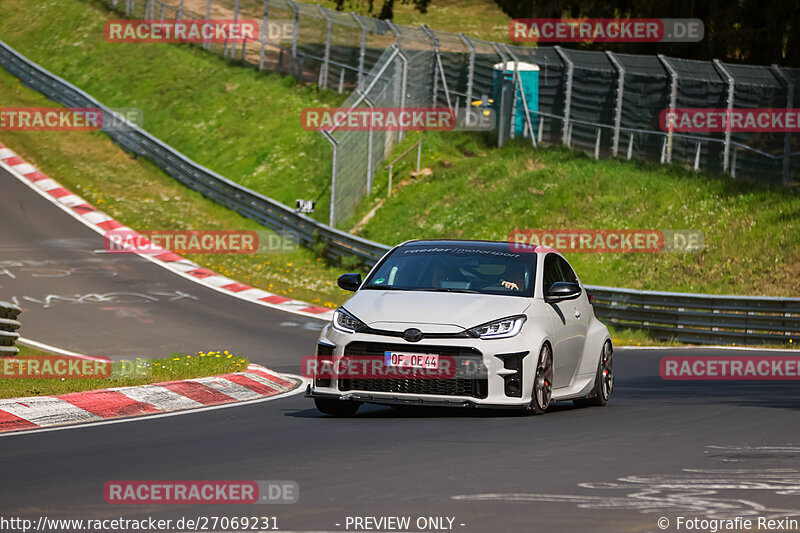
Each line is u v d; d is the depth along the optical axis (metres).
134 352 73.62
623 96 142.75
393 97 152.38
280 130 168.50
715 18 148.62
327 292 113.94
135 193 150.00
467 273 37.88
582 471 24.12
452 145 155.62
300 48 193.38
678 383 56.00
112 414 36.91
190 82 189.00
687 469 24.47
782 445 28.73
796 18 142.12
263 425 33.56
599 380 41.19
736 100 132.25
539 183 137.38
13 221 130.88
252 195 142.00
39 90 187.25
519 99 153.12
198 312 95.50
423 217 137.00
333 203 132.88
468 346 34.06
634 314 97.81
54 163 158.25
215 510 19.84
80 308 93.88
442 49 161.88
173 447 28.16
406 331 34.41
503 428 32.25
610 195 132.25
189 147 169.25
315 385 35.53
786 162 127.25
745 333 92.38
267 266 124.56
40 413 34.72
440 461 25.52
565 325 38.16
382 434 30.78
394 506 20.14
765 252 113.50
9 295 97.94
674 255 117.56
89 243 124.81
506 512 19.59
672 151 139.88
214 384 44.56
